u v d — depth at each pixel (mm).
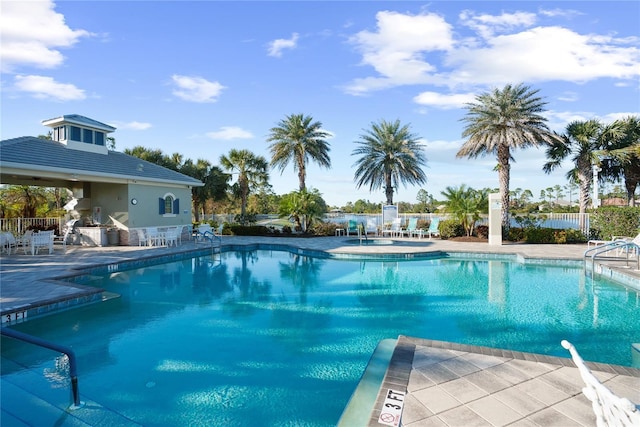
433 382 3775
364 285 9836
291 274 11414
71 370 3951
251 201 41875
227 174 29891
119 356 5301
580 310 7469
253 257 15125
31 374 4727
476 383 3756
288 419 3770
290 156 24547
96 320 6918
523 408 3301
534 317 6992
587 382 1685
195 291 9227
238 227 22984
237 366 4973
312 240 19734
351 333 6219
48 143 15594
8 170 12562
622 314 7160
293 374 4746
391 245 16953
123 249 14945
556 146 20078
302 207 22078
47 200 22656
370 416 3238
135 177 16438
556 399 3449
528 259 12992
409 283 10023
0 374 4719
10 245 14008
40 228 18234
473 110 19406
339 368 4914
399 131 24031
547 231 17703
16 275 9469
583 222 18719
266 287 9648
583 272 11305
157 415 3811
